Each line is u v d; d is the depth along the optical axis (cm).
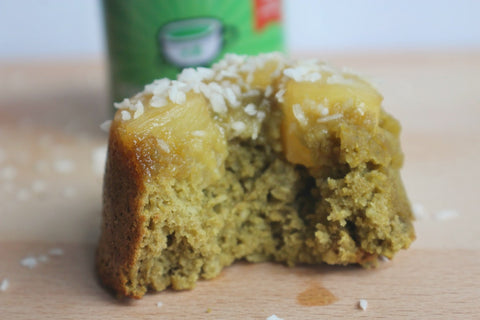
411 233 20
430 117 29
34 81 36
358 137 20
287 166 21
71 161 27
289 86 20
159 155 19
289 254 21
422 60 36
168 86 20
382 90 32
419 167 25
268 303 19
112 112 29
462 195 23
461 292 19
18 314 20
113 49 28
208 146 20
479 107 29
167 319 19
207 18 27
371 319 19
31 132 30
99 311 20
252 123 20
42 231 23
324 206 20
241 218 21
